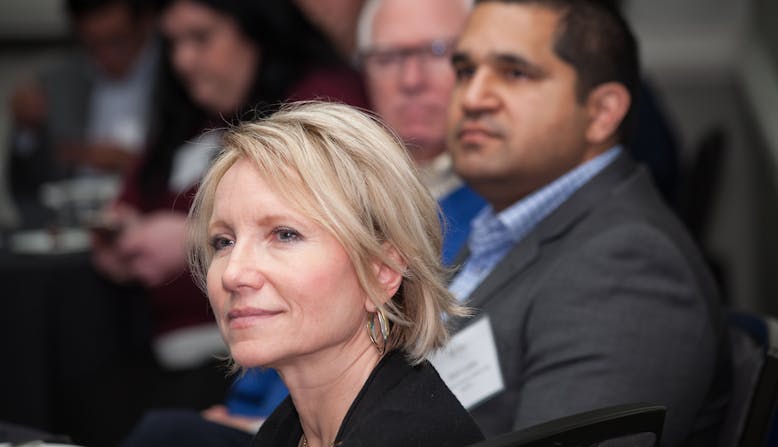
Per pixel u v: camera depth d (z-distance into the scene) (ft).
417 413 11.01
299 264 10.79
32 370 33.01
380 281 11.29
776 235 43.83
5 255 34.32
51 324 33.32
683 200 41.19
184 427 20.80
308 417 11.86
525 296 16.22
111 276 33.88
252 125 11.35
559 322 15.46
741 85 65.21
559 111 17.01
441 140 24.50
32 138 50.08
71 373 33.73
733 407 16.25
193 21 31.42
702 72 71.51
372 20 25.23
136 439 20.95
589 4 17.17
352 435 10.78
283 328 10.87
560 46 16.90
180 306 31.89
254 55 31.91
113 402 30.35
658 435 11.46
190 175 33.65
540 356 15.48
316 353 11.23
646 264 15.52
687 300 15.49
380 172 11.12
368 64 25.27
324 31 34.01
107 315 34.27
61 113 49.26
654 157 32.94
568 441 10.23
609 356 14.94
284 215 10.77
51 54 72.02
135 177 36.47
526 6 17.06
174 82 33.78
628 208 16.48
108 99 48.67
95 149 43.29
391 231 11.18
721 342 16.63
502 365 16.11
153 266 32.91
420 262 11.37
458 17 24.53
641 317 15.20
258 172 10.98
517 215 17.65
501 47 16.94
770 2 56.49
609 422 10.68
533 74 16.94
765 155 49.19
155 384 31.19
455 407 11.30
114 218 34.04
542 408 14.92
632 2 71.20
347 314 11.09
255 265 10.82
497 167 17.15
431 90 24.34
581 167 17.52
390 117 24.86
